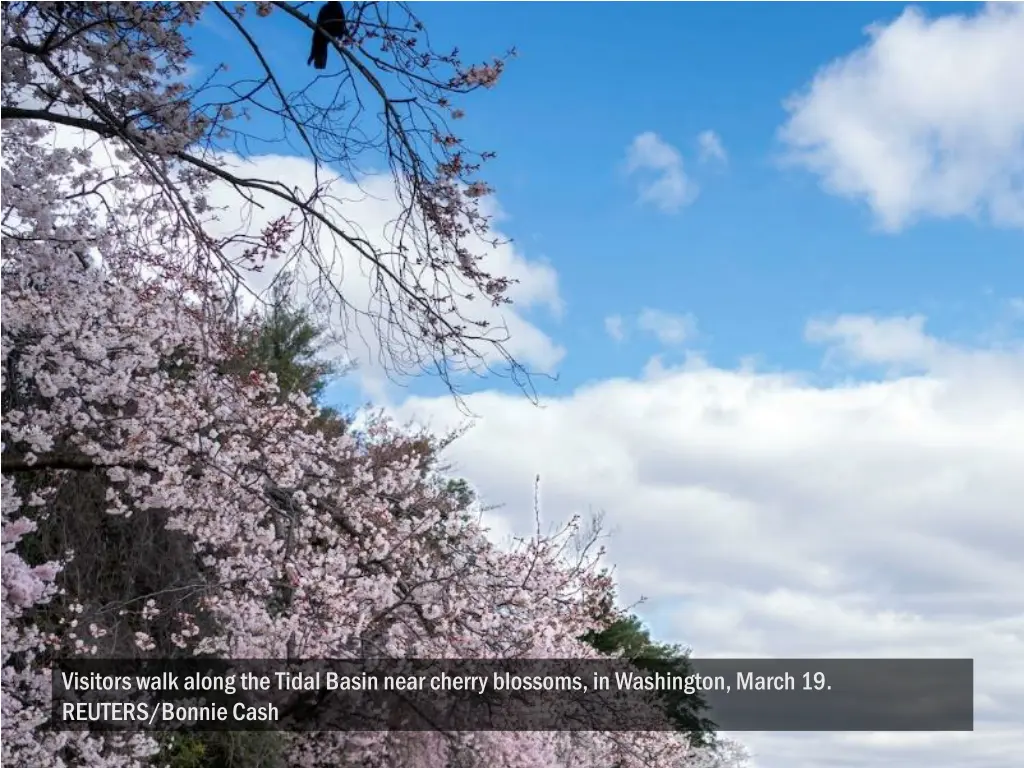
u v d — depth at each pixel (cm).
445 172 860
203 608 1171
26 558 1201
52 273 1087
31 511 1227
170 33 898
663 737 1523
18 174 1028
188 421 1105
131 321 1108
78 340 1057
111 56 881
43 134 1039
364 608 1148
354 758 1259
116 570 1262
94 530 1236
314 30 818
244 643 1134
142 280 1135
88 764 1019
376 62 832
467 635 1164
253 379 1158
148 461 1080
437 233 873
